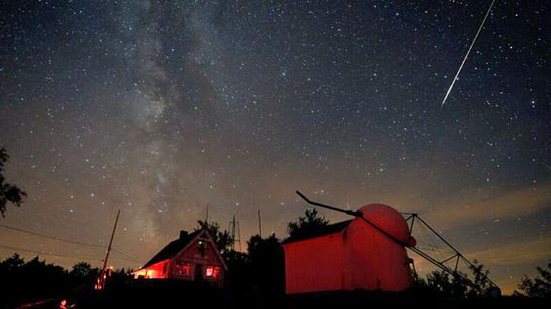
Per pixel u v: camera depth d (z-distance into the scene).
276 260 27.33
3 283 28.69
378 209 13.84
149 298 11.84
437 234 15.33
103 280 18.28
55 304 20.56
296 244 14.86
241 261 30.88
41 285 30.19
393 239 13.30
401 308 8.85
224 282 28.50
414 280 13.46
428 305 8.51
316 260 13.87
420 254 13.89
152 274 30.77
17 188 23.30
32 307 21.67
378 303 9.11
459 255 15.32
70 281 32.41
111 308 12.28
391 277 12.70
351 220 14.34
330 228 14.77
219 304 11.20
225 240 38.50
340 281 12.77
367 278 12.70
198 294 11.73
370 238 13.20
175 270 27.25
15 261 34.50
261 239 29.92
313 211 28.83
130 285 12.32
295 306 9.91
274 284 25.81
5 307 25.78
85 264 41.62
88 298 13.87
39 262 33.84
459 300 8.05
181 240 31.86
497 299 7.64
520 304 7.43
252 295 11.07
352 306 9.26
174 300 11.69
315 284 13.55
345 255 13.00
